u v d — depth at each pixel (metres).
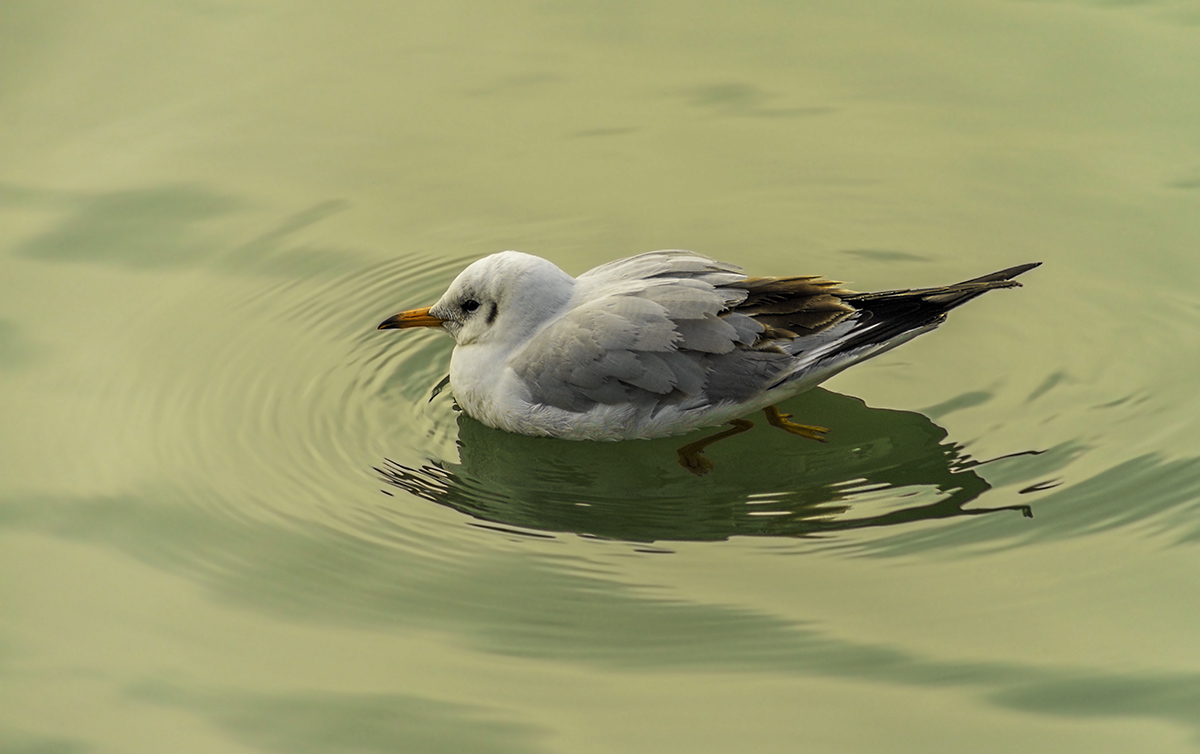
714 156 16.73
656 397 12.10
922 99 17.42
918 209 15.62
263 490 12.20
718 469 12.34
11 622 10.67
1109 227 15.01
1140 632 9.98
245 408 13.29
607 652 10.11
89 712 9.79
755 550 11.12
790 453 12.38
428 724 9.52
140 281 15.02
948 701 9.47
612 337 11.95
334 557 11.33
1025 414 12.44
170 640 10.45
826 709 9.47
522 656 10.13
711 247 15.17
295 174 16.59
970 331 13.71
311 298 14.81
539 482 12.41
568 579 10.94
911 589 10.53
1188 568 10.53
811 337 11.98
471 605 10.70
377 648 10.27
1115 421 12.22
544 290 12.62
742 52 18.58
